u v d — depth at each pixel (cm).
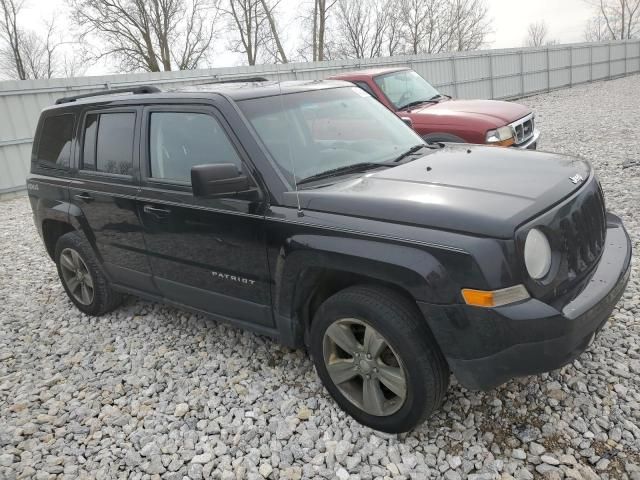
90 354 414
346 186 292
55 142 464
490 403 298
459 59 2195
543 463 254
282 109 340
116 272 427
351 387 298
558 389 302
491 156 329
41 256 709
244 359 377
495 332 230
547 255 244
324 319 287
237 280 329
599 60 2900
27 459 301
